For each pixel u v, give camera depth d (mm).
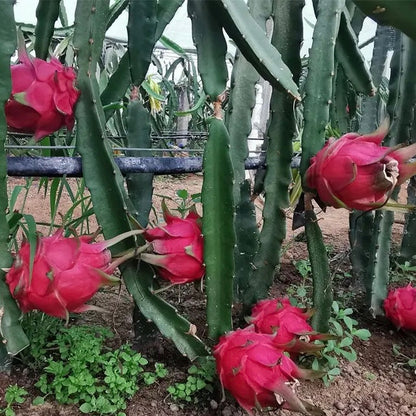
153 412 978
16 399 950
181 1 1047
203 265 916
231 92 1055
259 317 1023
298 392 1099
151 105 2855
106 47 2941
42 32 1015
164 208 933
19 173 946
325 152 888
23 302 787
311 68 1009
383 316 1469
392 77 1425
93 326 1182
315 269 1055
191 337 947
